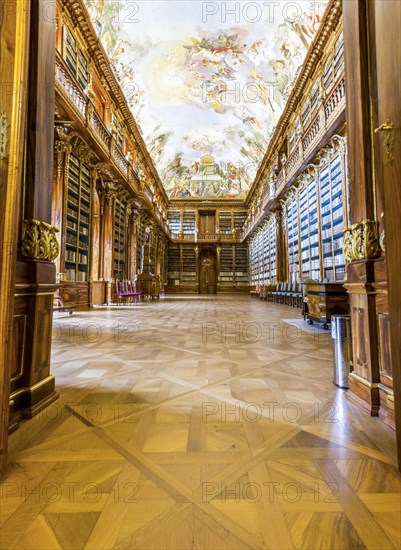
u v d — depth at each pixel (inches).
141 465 57.6
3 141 59.2
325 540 40.0
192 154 953.5
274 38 466.9
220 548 38.4
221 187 1087.0
